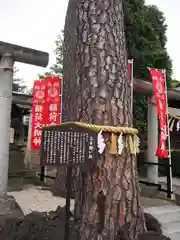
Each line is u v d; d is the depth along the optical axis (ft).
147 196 21.76
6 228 11.32
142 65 28.32
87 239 9.39
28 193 21.71
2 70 16.87
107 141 9.68
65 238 8.82
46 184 25.38
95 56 10.64
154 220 12.71
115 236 9.22
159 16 33.35
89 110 10.25
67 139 8.39
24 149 39.11
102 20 10.97
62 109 22.63
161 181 29.86
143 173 31.81
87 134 8.55
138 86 22.07
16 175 30.66
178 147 36.24
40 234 10.46
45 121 22.74
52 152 8.29
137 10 28.68
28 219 11.93
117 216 9.48
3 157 16.75
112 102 10.27
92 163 8.46
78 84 10.93
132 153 10.09
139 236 9.59
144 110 33.96
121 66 10.89
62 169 20.93
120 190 9.64
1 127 16.78
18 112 38.45
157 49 29.45
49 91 23.08
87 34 10.96
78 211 10.45
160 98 21.17
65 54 22.00
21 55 17.12
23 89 69.72
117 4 11.60
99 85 10.36
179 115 29.91
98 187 9.57
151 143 24.47
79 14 11.48
